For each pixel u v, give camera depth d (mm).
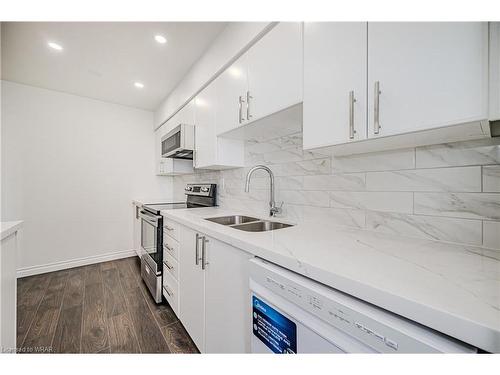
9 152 2598
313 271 634
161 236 2031
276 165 1646
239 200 2055
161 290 2027
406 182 972
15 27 1649
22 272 2633
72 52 1984
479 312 399
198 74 2064
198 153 2105
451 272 580
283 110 1174
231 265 1045
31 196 2709
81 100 3031
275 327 727
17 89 2629
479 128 637
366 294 514
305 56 1024
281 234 1047
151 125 3621
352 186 1176
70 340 1520
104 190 3209
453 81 600
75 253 2980
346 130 860
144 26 1640
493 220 760
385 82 741
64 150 2920
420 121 660
